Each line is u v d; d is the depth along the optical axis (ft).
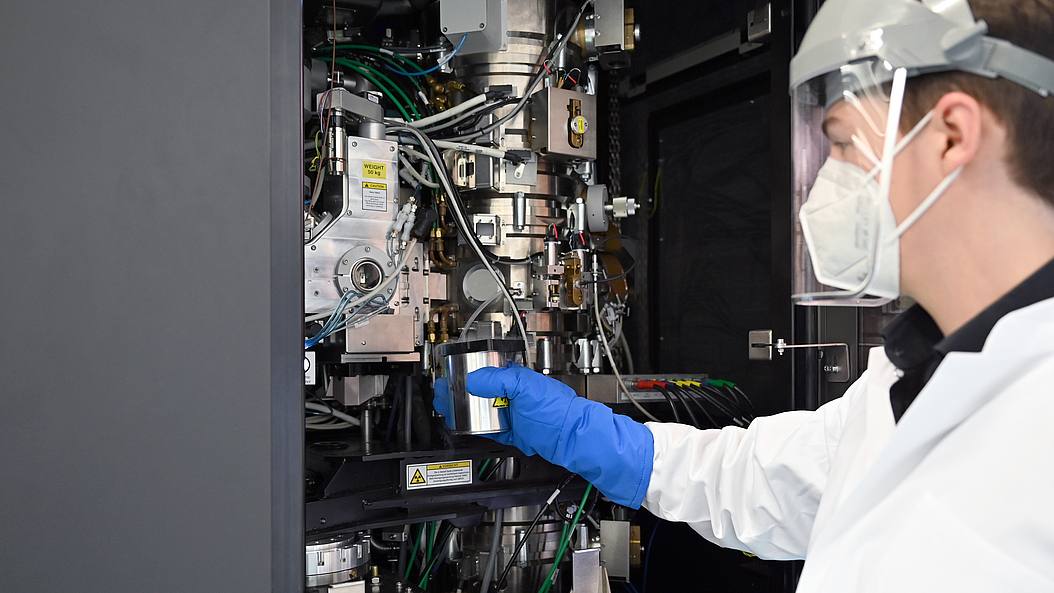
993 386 1.93
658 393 5.07
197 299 2.81
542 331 5.13
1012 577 1.66
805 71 2.23
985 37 1.82
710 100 6.39
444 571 5.22
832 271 2.32
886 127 2.03
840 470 2.65
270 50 2.91
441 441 4.84
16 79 2.68
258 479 2.87
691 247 6.57
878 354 2.94
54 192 2.71
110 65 2.75
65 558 2.71
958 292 2.02
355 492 4.17
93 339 2.72
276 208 2.92
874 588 1.90
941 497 1.87
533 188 5.08
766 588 5.40
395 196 4.47
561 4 5.19
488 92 5.05
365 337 4.33
